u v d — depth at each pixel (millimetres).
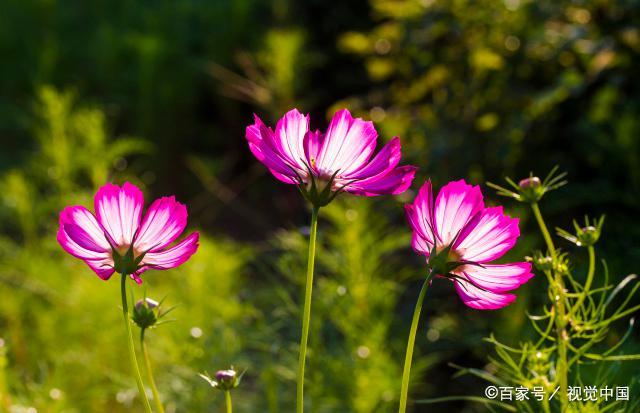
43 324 1276
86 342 1295
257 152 631
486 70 1530
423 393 1322
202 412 1046
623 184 1368
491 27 1519
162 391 1061
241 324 1130
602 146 1379
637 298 1077
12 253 1507
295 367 1084
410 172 627
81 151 1528
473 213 629
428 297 1445
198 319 1093
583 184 1396
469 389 1321
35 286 1356
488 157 1474
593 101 1418
